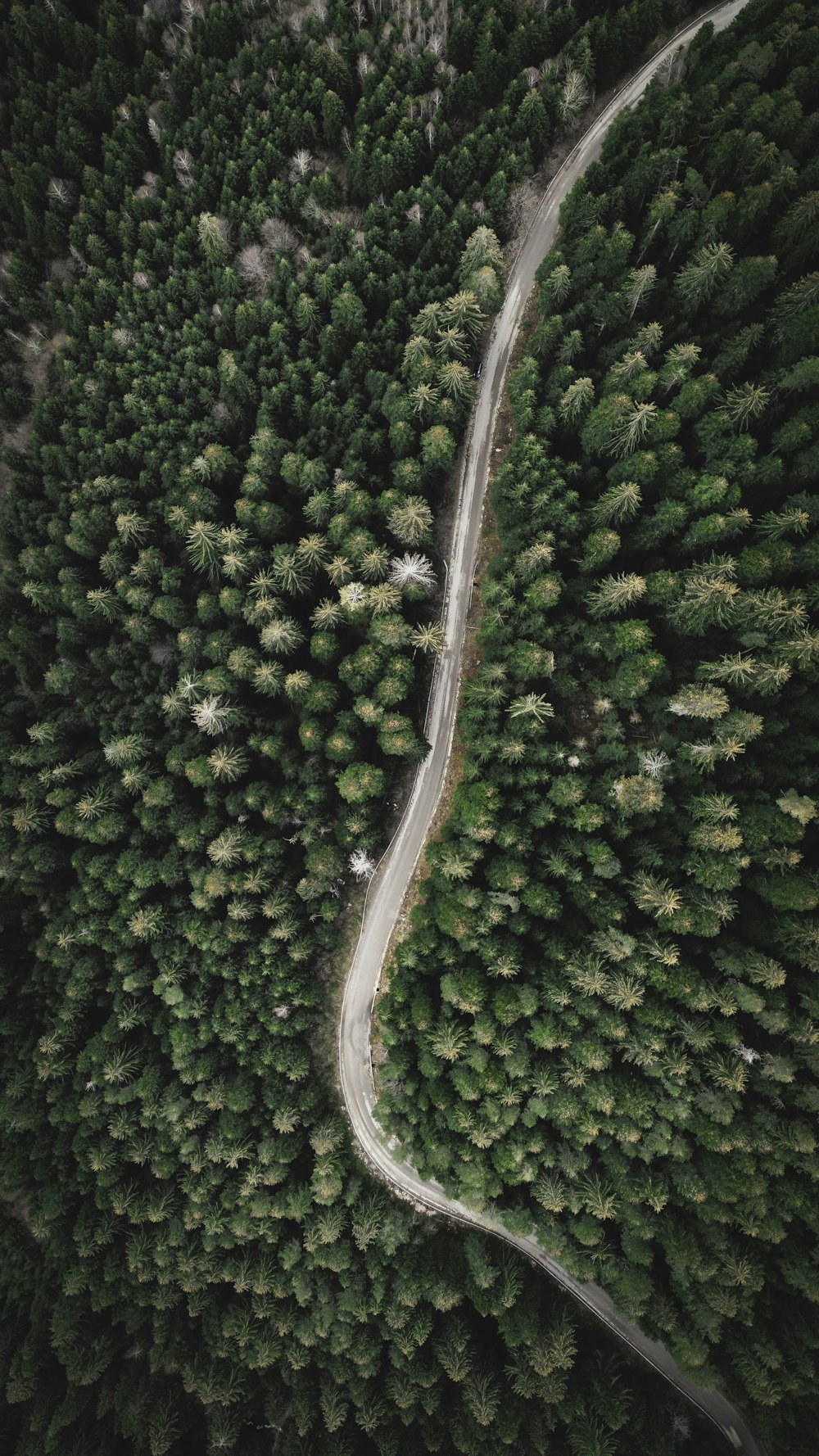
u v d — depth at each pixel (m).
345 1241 61.56
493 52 62.91
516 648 59.84
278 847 62.50
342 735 61.06
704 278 54.44
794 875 51.41
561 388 58.88
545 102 63.31
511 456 60.72
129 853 63.44
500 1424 54.38
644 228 59.16
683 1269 51.50
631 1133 52.28
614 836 55.75
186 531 65.06
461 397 62.12
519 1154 54.47
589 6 64.19
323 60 64.94
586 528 58.66
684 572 55.22
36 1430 61.00
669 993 52.19
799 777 53.25
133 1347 63.66
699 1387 54.38
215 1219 59.84
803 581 52.69
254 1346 59.22
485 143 62.78
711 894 53.34
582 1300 62.12
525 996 55.09
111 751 63.94
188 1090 62.78
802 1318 50.53
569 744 60.72
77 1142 63.19
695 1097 51.94
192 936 61.12
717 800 53.09
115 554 65.81
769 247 56.03
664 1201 52.16
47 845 65.12
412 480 61.31
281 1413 59.47
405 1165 66.00
